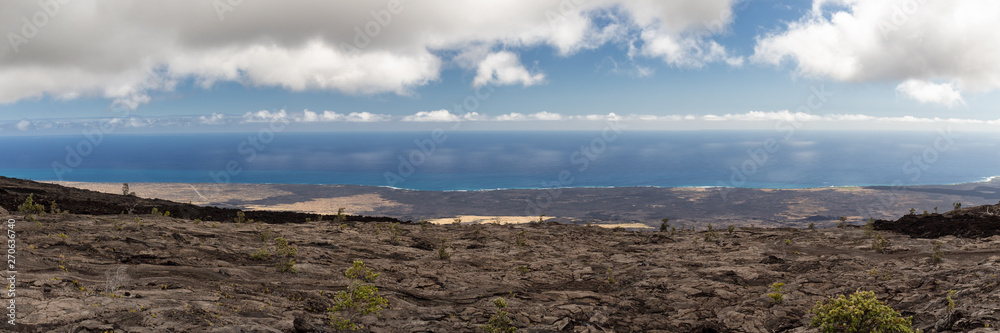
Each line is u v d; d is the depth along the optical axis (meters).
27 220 21.86
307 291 16.52
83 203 32.56
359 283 17.47
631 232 40.09
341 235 30.45
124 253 18.28
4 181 38.72
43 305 10.60
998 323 12.01
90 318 10.37
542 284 21.91
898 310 16.45
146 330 10.12
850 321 11.15
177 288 14.31
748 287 21.11
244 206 141.62
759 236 36.34
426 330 13.72
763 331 15.79
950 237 30.81
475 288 20.16
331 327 12.83
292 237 27.33
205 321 11.26
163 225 25.22
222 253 20.78
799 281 21.72
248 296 14.70
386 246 28.16
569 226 42.06
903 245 29.00
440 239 32.97
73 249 17.69
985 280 16.94
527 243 32.78
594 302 18.95
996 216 33.94
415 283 20.25
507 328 13.62
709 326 16.17
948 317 13.11
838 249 29.62
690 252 30.33
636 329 15.91
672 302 19.22
